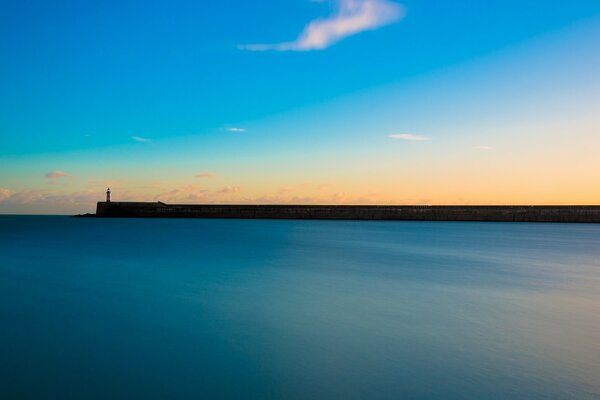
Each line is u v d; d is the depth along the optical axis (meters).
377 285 13.36
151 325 8.47
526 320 9.08
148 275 15.15
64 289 12.28
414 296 11.62
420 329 8.34
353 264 18.88
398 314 9.55
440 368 6.34
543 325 8.68
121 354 6.77
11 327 8.21
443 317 9.32
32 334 7.79
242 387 5.60
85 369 6.14
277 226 59.19
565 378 5.94
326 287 12.95
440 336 7.91
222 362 6.49
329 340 7.64
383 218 80.12
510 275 15.80
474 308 10.20
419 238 36.94
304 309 9.97
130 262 19.00
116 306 10.13
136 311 9.65
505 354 6.91
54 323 8.55
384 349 7.13
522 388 5.61
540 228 57.78
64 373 5.98
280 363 6.46
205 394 5.40
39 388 5.47
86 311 9.60
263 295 11.63
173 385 5.64
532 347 7.27
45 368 6.15
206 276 15.02
